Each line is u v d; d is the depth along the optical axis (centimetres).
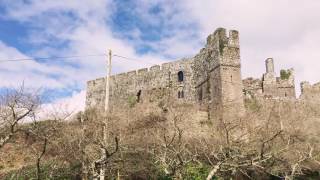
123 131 3130
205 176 2945
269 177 3384
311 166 3619
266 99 5394
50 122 2703
